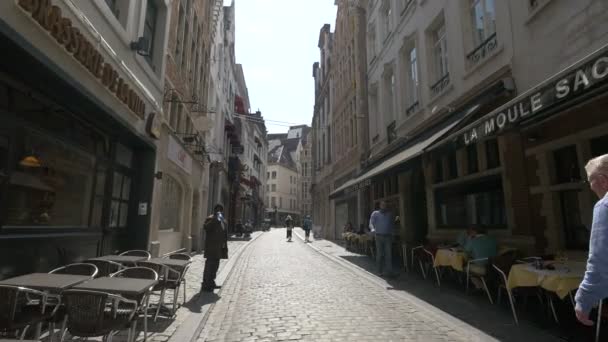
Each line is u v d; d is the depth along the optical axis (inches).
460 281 323.3
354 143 848.3
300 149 3695.9
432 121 427.5
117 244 327.9
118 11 303.6
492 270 244.1
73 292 129.2
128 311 154.7
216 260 301.7
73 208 253.4
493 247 272.5
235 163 1171.3
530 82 271.0
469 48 364.5
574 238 244.2
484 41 334.6
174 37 455.5
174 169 477.4
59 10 195.6
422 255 358.3
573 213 246.1
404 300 266.4
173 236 494.9
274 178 3248.0
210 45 753.0
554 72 246.2
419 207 522.9
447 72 416.2
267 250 702.5
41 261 215.2
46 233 219.5
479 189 354.3
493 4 328.8
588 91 180.2
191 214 589.0
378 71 675.4
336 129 1071.0
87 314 128.8
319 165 1387.8
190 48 553.0
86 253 270.8
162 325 200.7
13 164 192.1
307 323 209.5
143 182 366.3
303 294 291.0
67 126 243.3
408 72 539.8
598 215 82.9
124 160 340.2
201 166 684.1
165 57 407.5
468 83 358.9
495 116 220.8
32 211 209.0
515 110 203.2
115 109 279.6
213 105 810.2
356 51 812.0
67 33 203.3
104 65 250.4
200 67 641.0
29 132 203.9
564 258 214.4
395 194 590.6
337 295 286.5
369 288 314.5
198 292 292.5
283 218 3233.3
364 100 768.9
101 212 295.1
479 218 358.0
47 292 139.4
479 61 335.3
